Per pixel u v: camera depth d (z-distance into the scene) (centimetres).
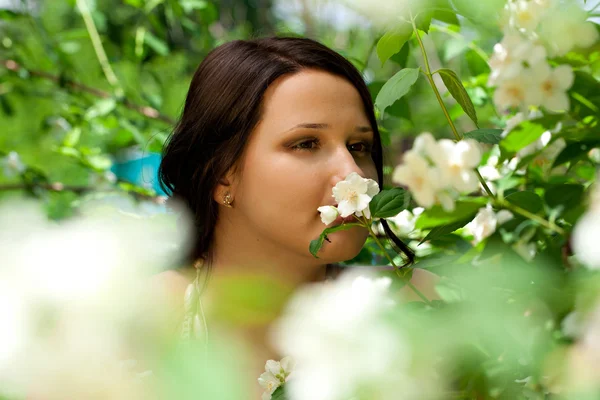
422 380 44
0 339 31
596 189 59
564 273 61
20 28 347
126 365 36
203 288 141
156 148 251
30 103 369
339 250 126
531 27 74
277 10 516
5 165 288
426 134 62
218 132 136
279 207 128
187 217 153
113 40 325
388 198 99
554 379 52
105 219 34
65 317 32
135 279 32
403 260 149
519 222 75
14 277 31
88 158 282
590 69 80
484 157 170
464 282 60
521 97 74
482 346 52
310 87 128
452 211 66
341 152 128
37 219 36
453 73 97
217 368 30
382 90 98
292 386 44
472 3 81
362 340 43
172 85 353
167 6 308
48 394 34
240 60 137
